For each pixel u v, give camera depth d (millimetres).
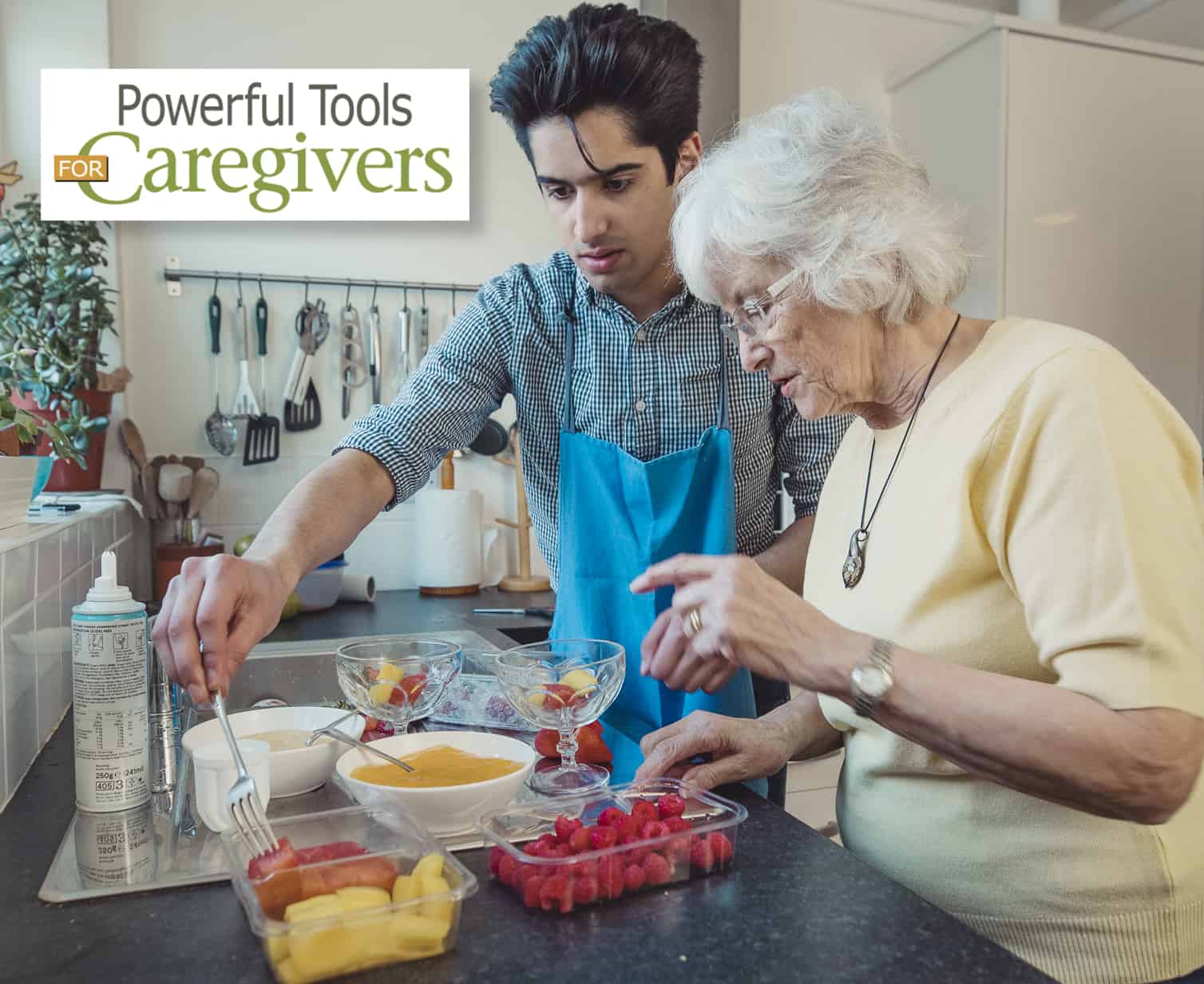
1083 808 788
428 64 2506
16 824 918
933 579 925
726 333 1194
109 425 2299
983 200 2566
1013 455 862
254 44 2398
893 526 982
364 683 1065
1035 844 910
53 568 1246
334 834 768
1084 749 747
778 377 1002
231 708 1354
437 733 1027
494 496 2619
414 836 747
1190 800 909
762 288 958
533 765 933
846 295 913
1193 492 868
